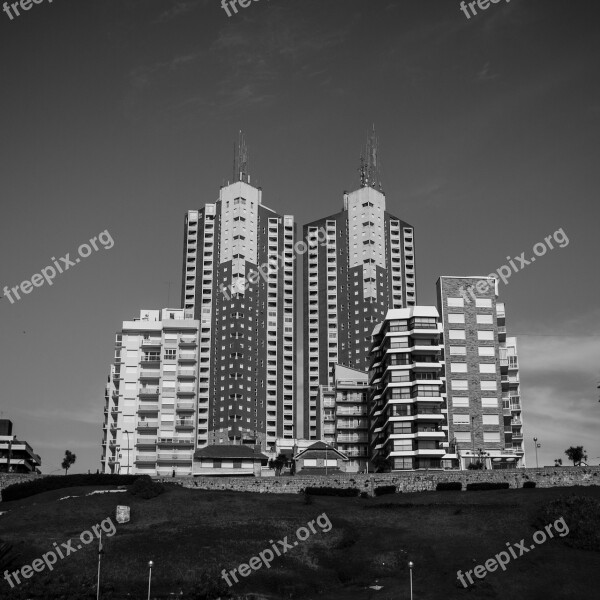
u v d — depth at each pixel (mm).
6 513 151750
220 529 139000
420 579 123375
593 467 167750
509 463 199500
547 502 143500
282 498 159750
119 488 166250
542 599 117562
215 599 116812
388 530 139750
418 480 170375
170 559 127875
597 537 132125
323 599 118312
